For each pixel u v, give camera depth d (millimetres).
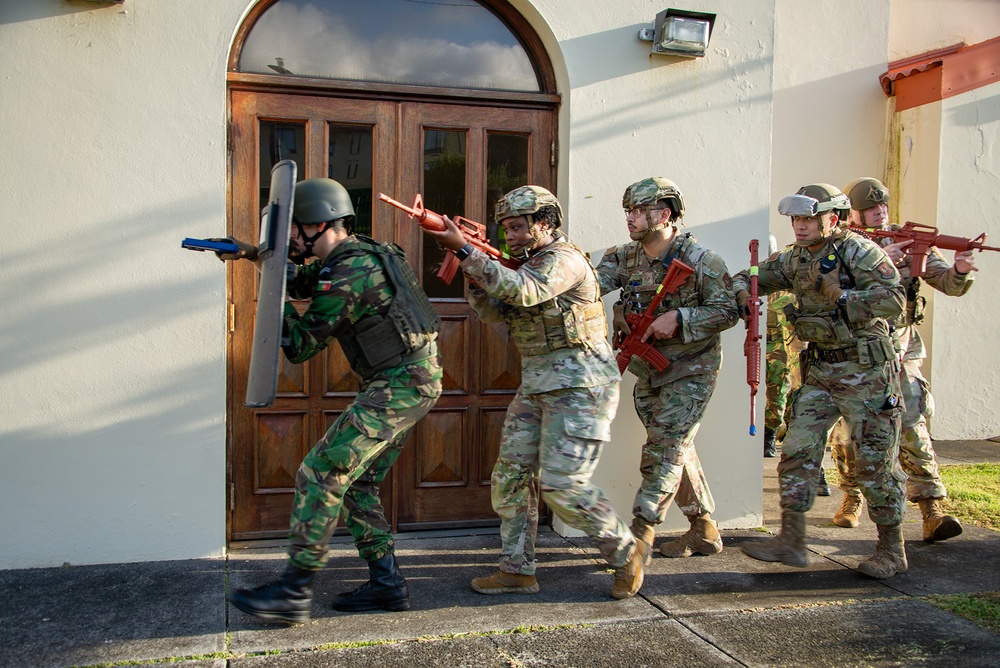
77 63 3479
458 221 3221
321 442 2988
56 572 3486
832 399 3672
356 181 3992
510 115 4148
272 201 2936
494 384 4180
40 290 3477
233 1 3641
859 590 3492
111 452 3568
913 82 6477
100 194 3518
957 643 2971
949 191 6641
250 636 2928
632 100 4137
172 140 3584
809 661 2816
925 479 4148
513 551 3379
